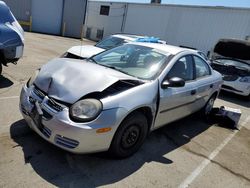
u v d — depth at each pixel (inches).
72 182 110.3
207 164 146.9
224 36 745.0
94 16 1257.4
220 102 316.5
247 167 152.1
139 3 1002.7
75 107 111.3
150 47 167.9
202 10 790.5
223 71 353.7
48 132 115.8
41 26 991.0
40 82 128.5
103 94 118.5
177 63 159.5
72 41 881.5
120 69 149.9
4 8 227.9
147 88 132.5
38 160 120.9
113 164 127.6
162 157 144.3
